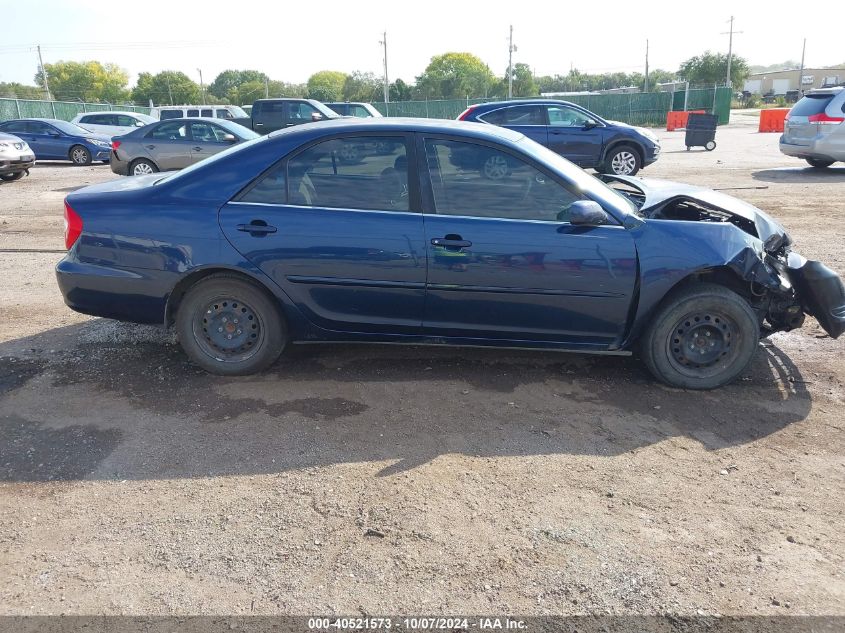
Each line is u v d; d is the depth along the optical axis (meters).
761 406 4.09
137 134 14.58
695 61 82.25
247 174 4.16
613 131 14.44
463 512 3.01
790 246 4.68
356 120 4.36
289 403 4.04
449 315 4.17
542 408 4.02
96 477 3.26
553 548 2.78
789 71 101.44
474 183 4.09
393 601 2.48
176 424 3.78
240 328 4.31
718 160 18.50
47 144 20.47
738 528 2.93
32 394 4.12
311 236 4.06
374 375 4.44
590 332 4.20
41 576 2.61
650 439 3.68
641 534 2.88
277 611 2.44
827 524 2.97
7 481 3.22
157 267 4.16
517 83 95.00
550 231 4.01
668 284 4.02
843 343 5.08
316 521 2.94
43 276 6.96
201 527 2.90
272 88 107.25
